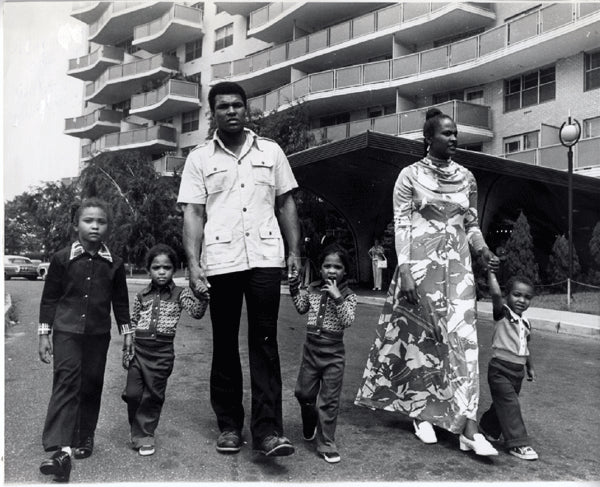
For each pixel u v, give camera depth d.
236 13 28.55
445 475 2.91
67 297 3.08
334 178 15.02
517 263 13.49
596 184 14.51
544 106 18.58
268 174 3.27
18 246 23.73
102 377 3.18
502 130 19.91
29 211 22.16
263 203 3.24
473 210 3.62
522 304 3.32
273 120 21.45
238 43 28.70
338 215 19.25
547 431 3.71
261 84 27.81
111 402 4.25
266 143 3.37
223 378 3.25
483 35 18.89
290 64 25.08
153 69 30.02
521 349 3.27
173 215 24.39
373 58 24.02
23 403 4.14
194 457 3.13
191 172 3.26
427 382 3.40
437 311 3.38
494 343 3.38
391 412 4.05
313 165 13.77
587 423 3.88
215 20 29.58
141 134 30.30
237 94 3.20
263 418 3.02
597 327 7.83
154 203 23.78
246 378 5.04
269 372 3.07
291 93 24.09
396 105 21.73
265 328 3.10
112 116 31.81
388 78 21.47
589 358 6.25
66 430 2.91
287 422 3.83
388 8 21.97
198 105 29.55
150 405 3.29
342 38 23.28
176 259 3.50
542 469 3.03
